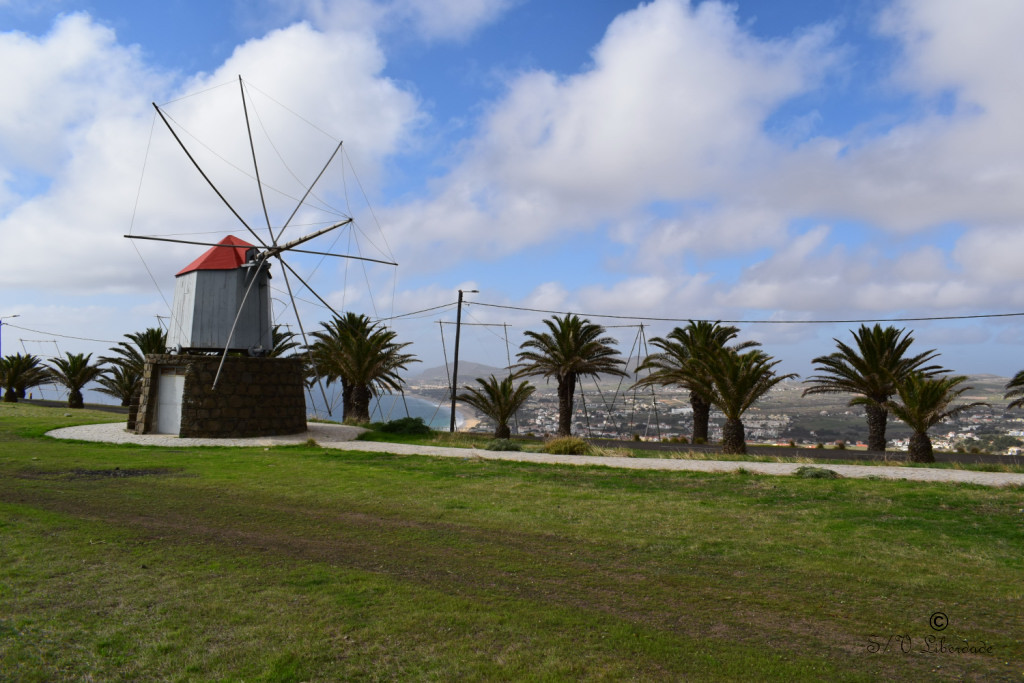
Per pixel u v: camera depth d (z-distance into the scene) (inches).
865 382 1331.2
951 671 203.0
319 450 896.9
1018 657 214.1
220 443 957.8
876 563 329.1
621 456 893.8
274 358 1101.1
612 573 311.3
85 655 206.8
